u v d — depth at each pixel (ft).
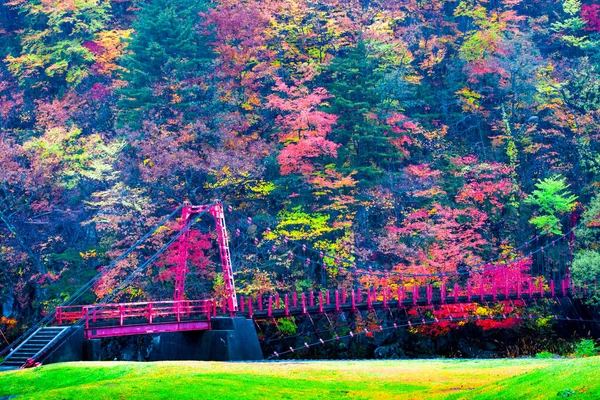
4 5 258.37
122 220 162.09
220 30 217.77
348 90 197.36
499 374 74.79
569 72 234.17
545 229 187.21
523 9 277.85
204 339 118.01
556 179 212.23
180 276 131.44
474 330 173.99
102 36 235.81
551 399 47.52
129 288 160.04
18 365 97.14
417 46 248.32
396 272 167.94
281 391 66.08
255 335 118.73
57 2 237.04
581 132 213.87
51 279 165.07
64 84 238.48
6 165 167.12
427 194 189.06
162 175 171.32
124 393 61.87
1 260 162.91
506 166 209.56
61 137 174.70
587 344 153.89
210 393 62.03
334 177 186.80
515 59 231.50
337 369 80.79
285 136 192.54
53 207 176.55
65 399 61.31
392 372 78.89
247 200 191.83
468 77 234.99
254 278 164.45
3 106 214.28
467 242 177.68
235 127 196.65
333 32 225.56
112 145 176.76
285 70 216.74
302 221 170.40
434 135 211.82
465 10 250.16
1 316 165.89
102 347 151.84
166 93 200.44
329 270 175.63
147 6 226.17
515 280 174.19
